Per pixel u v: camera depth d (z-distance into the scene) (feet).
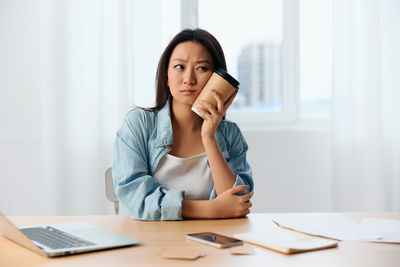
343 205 7.92
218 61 4.11
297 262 2.43
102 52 7.72
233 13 8.79
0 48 7.76
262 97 8.89
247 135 8.20
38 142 7.82
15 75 7.77
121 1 7.62
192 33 4.14
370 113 7.94
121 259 2.47
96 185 7.73
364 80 8.00
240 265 2.37
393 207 8.13
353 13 7.95
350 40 7.88
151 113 4.43
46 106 7.66
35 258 2.49
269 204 8.26
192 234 3.01
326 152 8.32
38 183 7.83
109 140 7.82
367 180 7.97
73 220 3.69
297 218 3.71
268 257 2.52
